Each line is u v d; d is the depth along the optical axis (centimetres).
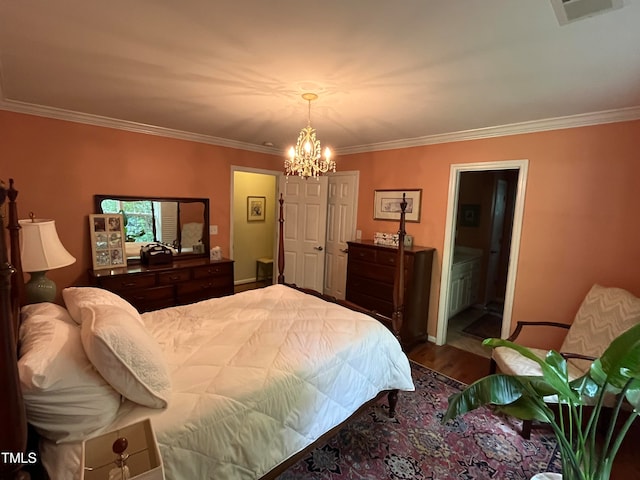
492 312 497
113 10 137
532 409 130
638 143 244
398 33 150
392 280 360
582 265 274
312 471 183
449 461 194
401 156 398
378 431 219
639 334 107
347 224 466
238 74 202
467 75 194
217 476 129
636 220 247
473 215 522
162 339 188
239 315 231
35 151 294
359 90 223
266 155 470
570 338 251
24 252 213
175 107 276
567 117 270
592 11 127
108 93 243
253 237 597
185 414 128
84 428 113
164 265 360
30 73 206
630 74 184
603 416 218
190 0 128
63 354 117
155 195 370
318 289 479
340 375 182
